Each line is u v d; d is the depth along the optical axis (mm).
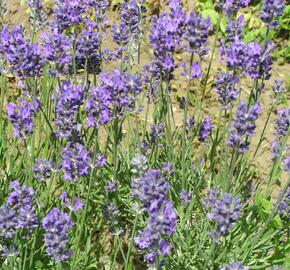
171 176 844
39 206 774
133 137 889
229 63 765
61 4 808
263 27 1238
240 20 804
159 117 862
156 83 887
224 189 796
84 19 891
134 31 871
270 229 810
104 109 734
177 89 1106
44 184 826
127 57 906
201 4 1278
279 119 868
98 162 749
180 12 784
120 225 828
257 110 707
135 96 747
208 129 878
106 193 793
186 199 806
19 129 751
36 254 785
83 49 799
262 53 768
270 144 1012
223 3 851
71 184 818
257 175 965
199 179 868
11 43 753
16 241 740
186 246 794
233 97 789
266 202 818
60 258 668
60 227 663
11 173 854
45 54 768
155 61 827
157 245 643
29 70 753
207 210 806
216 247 777
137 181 706
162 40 787
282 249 805
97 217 838
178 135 903
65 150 729
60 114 747
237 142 730
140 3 926
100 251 813
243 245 791
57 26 793
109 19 1201
